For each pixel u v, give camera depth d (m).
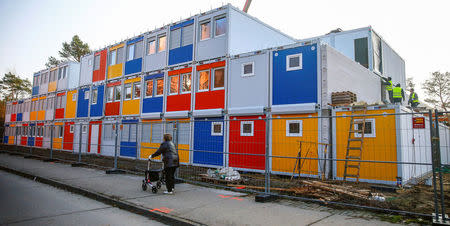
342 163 10.24
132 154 12.84
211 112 14.25
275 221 5.30
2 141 35.69
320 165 10.20
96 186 8.64
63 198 7.59
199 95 15.30
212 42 15.17
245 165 12.68
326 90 11.12
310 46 11.73
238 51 15.01
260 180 9.88
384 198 7.00
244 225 5.09
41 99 29.70
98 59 23.00
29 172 11.75
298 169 10.99
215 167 13.24
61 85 27.02
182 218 5.48
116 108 20.59
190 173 11.35
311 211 5.99
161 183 8.36
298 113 11.58
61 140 25.56
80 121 23.59
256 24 16.56
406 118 9.70
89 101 23.03
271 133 12.12
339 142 10.41
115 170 11.62
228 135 13.54
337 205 6.44
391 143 9.29
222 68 14.62
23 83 50.72
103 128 21.16
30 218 5.63
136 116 18.89
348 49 17.67
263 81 12.84
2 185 9.52
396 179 9.06
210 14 15.48
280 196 7.18
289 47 12.24
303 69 11.79
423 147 10.95
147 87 18.73
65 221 5.46
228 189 8.42
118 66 21.05
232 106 13.75
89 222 5.41
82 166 13.96
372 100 16.50
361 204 6.46
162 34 18.20
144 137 12.50
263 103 12.72
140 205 6.42
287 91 12.09
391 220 5.33
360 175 9.80
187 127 15.31
